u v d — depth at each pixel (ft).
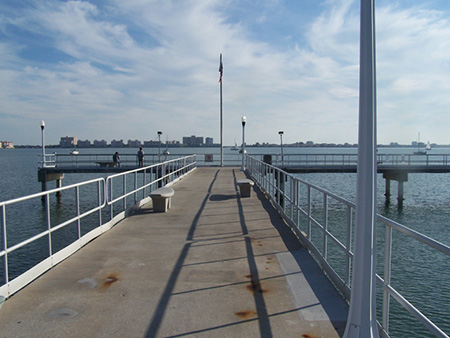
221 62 100.58
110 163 112.37
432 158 277.44
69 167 107.65
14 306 14.44
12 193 119.75
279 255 21.04
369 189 10.15
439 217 80.23
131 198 95.30
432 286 36.24
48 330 12.58
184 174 70.44
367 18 9.99
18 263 47.85
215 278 17.47
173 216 32.40
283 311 14.02
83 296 15.38
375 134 10.14
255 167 62.85
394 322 30.14
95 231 25.21
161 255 21.13
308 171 101.86
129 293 15.70
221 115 101.86
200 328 12.73
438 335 8.72
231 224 29.12
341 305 14.56
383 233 52.70
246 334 12.33
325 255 19.15
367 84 10.03
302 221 67.87
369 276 10.18
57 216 81.30
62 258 20.22
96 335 12.26
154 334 12.33
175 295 15.49
